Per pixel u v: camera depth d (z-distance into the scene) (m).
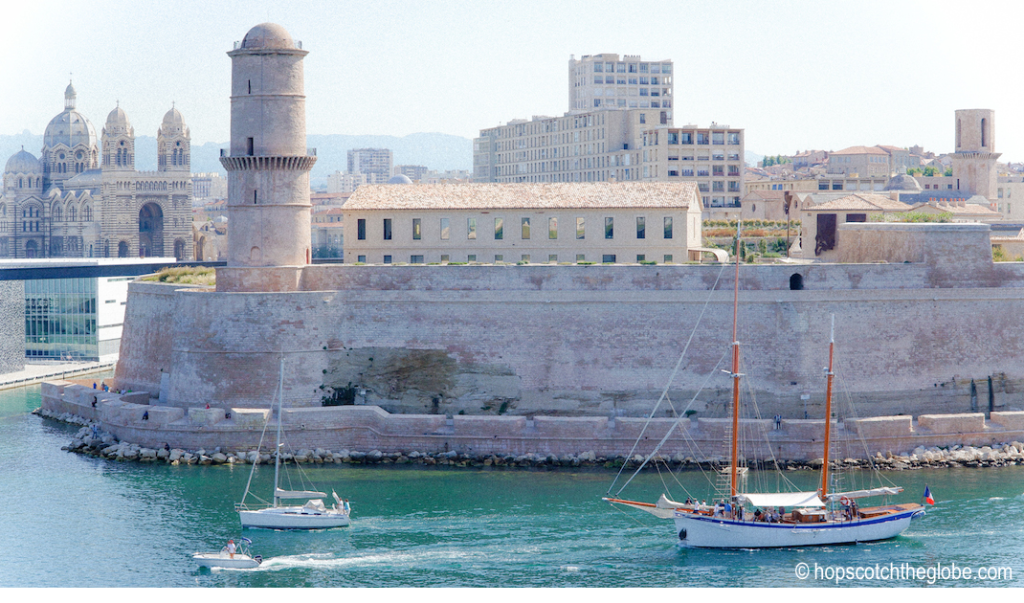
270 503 134.62
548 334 159.75
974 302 162.38
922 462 148.88
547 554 120.12
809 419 154.00
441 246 193.25
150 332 182.12
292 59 164.12
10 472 148.25
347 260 195.50
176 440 154.75
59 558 118.38
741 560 120.31
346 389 161.00
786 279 158.25
